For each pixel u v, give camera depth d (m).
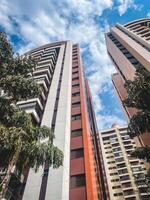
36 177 23.81
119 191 78.25
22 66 18.92
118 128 107.81
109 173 86.75
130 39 65.25
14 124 15.30
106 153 97.00
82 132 30.72
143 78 17.91
